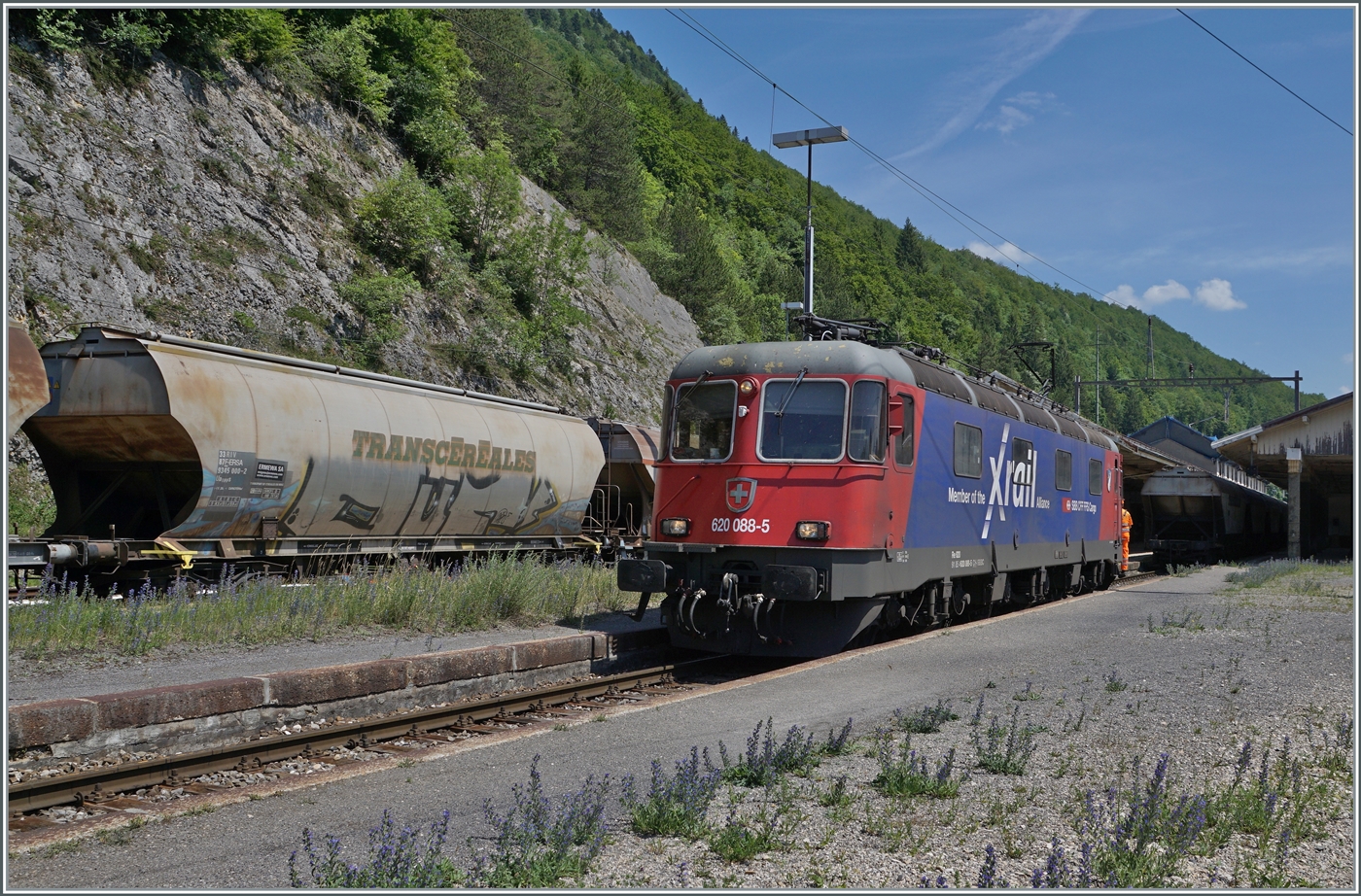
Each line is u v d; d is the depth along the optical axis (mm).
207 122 26797
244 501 14320
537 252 38219
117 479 14680
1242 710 8352
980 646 11992
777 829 5422
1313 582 22422
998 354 115188
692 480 11984
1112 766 6676
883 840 5254
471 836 5332
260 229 26734
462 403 19156
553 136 52469
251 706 7973
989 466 15016
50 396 12695
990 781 6355
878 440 11516
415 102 37812
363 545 16734
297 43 33062
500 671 10359
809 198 21797
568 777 6516
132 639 10156
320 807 5875
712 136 130375
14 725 6484
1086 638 12820
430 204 32781
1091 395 155625
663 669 11133
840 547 11180
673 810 5484
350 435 15898
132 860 4965
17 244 19688
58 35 22844
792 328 20172
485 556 19469
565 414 22281
